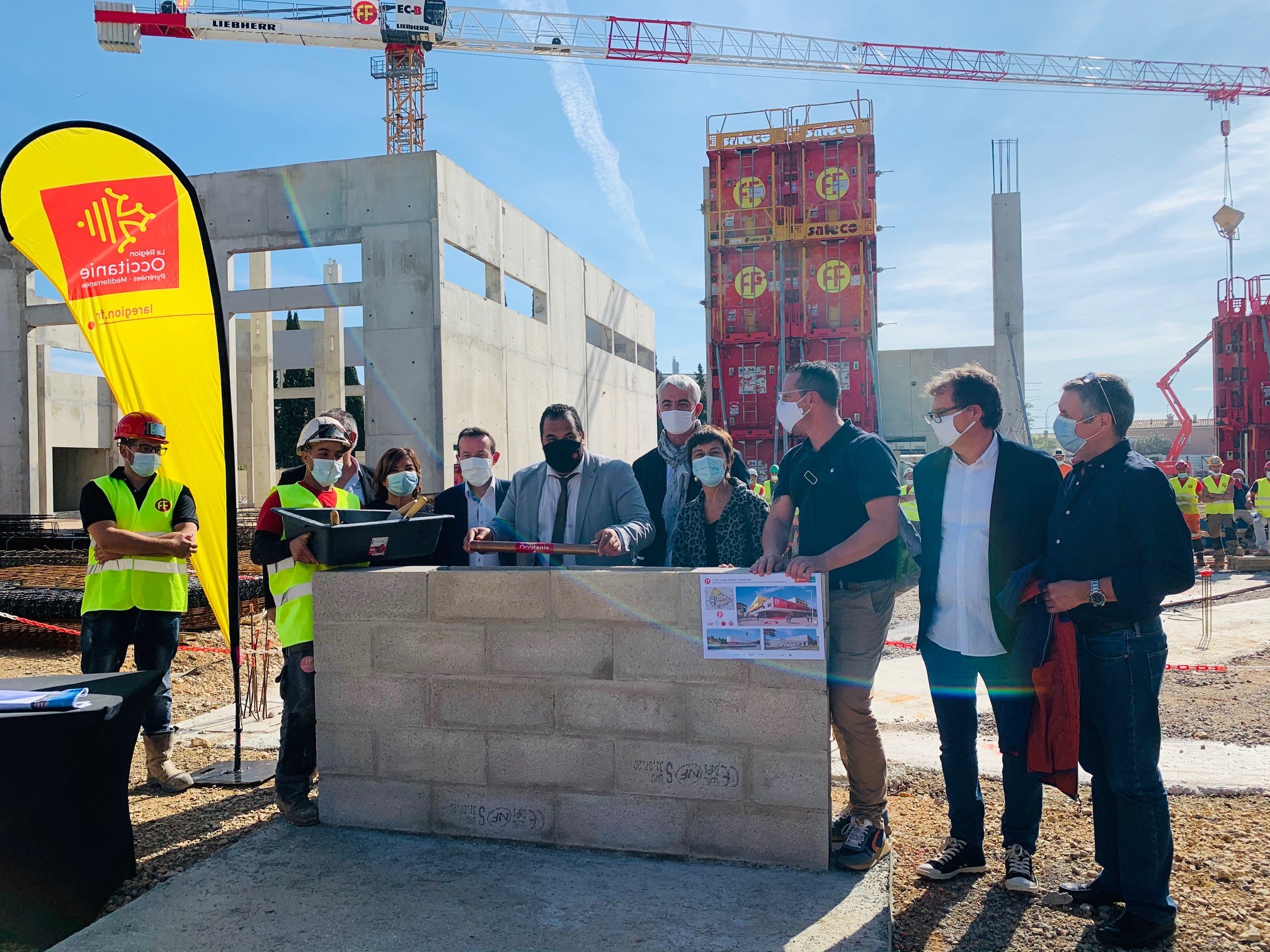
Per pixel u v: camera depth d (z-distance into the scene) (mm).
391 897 2838
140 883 3154
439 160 17281
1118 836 2877
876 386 16016
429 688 3348
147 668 4250
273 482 28562
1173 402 28141
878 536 3000
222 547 4398
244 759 4652
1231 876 3129
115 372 4434
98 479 4238
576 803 3205
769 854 3037
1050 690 2877
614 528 3488
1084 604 2871
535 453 22391
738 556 3652
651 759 3131
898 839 3576
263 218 17766
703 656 3072
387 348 17344
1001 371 26922
